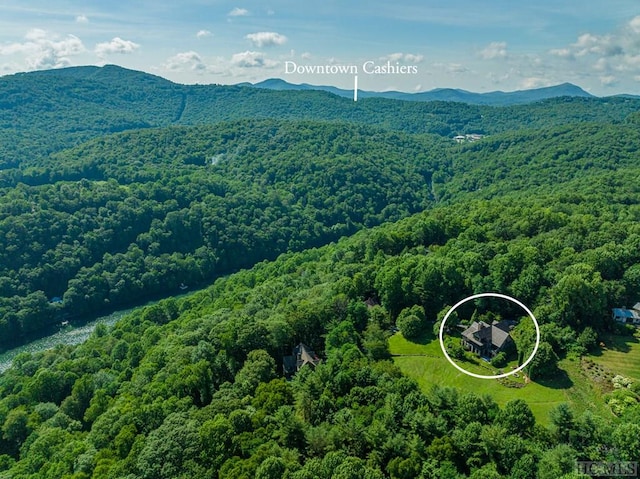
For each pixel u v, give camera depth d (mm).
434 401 70438
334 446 64125
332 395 75000
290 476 58281
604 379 81812
